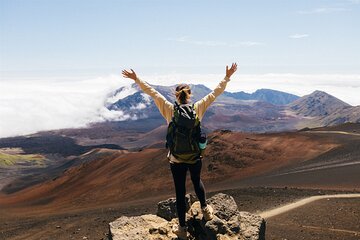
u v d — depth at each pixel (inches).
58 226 1994.3
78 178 5433.1
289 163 3607.3
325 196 2026.3
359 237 1318.9
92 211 2723.9
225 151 4082.2
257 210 1772.9
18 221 2795.3
